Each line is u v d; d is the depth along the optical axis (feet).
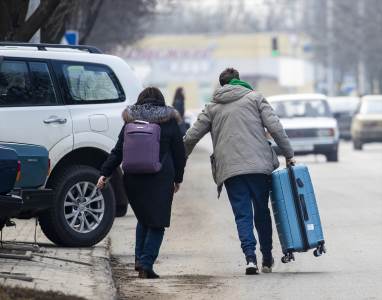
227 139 91.09
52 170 103.76
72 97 105.91
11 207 85.87
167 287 83.92
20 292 69.21
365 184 189.26
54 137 103.86
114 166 89.66
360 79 655.35
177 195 176.24
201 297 79.20
